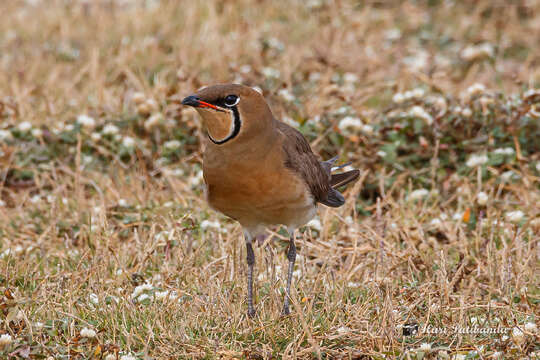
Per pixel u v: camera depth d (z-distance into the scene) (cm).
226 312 873
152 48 1809
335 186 1036
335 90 1488
